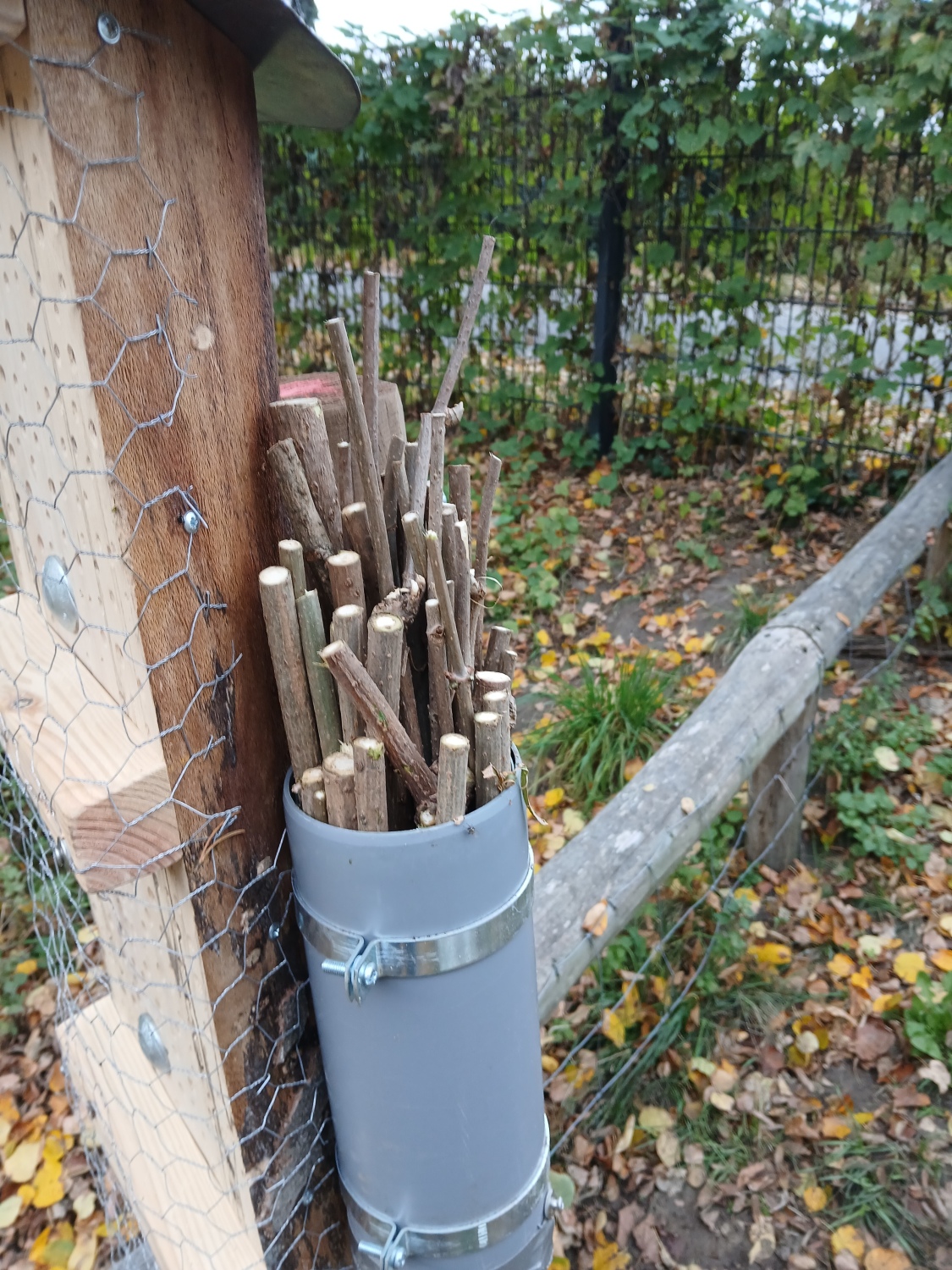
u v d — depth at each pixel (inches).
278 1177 43.8
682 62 165.0
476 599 40.4
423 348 223.8
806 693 94.7
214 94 31.0
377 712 33.5
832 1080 87.7
